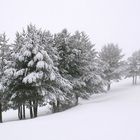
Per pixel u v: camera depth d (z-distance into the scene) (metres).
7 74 18.05
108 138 8.01
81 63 23.45
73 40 22.86
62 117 13.34
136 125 9.65
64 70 21.92
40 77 17.34
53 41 22.31
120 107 15.75
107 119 11.42
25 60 17.98
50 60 18.11
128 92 30.95
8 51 20.34
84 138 8.22
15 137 9.09
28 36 18.31
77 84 22.84
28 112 31.70
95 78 25.52
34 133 9.50
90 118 12.09
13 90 19.19
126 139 7.75
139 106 15.62
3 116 31.48
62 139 8.30
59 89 20.19
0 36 20.45
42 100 19.14
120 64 44.50
